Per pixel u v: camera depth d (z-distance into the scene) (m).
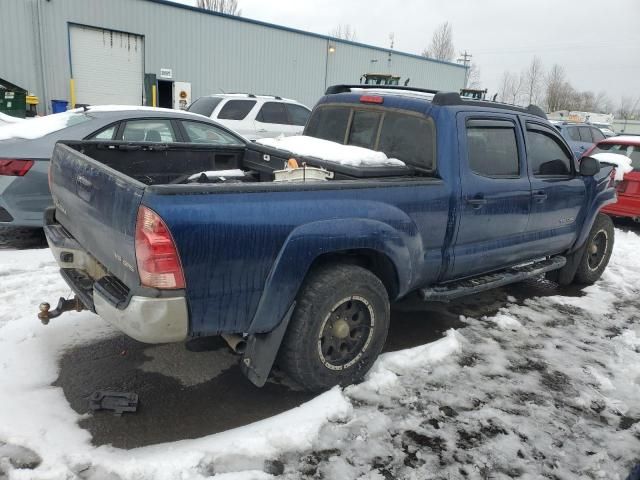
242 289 2.74
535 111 4.77
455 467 2.73
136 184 2.49
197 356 3.62
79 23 16.91
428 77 27.86
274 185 2.81
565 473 2.76
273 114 11.02
